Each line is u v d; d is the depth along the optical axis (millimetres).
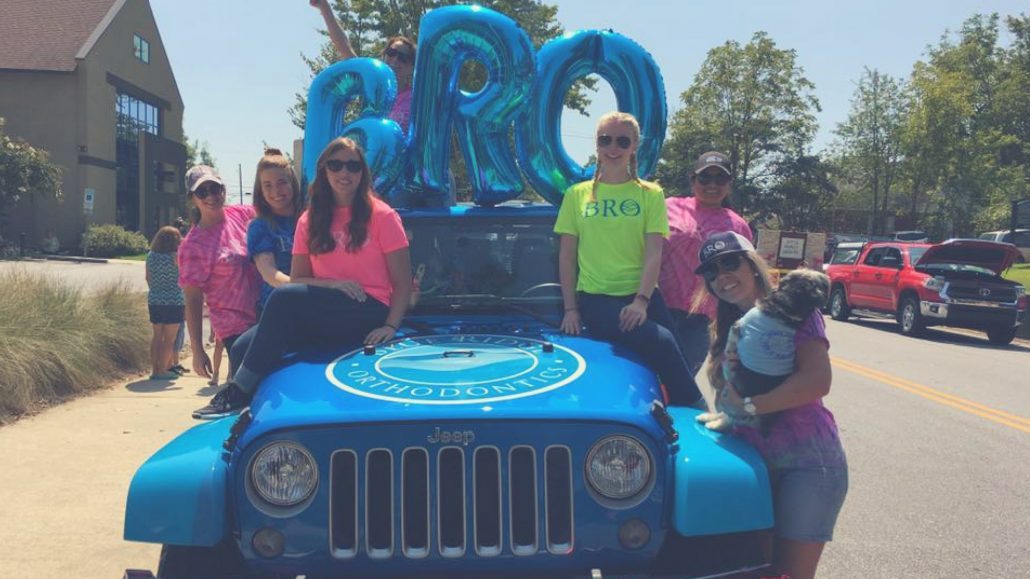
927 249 16438
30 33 39375
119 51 41594
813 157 50406
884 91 43719
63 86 38469
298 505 2746
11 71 38000
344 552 2730
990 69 60500
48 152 37250
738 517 2742
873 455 7008
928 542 4988
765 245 20938
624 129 3742
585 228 3814
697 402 3637
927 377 11305
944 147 39219
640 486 2793
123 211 43156
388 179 4594
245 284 4887
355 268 3635
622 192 3807
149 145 44781
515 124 4781
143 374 9500
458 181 12609
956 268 16766
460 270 4203
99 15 40719
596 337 3760
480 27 4484
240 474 2768
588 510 2764
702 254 3295
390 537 2744
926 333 17000
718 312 3359
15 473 5629
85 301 9703
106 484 5449
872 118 43844
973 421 8438
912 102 41344
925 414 8750
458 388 2998
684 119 50281
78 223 38719
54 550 4422
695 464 2801
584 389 3000
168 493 2691
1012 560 4719
